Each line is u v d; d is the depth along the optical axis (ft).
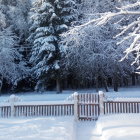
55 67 85.10
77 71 84.23
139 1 24.36
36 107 39.01
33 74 102.27
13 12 116.67
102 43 80.07
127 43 74.74
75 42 77.10
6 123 32.27
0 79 101.65
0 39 98.48
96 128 31.78
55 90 101.19
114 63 79.71
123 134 23.72
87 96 38.42
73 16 90.48
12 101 39.14
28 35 114.01
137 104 37.37
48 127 28.43
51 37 87.45
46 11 90.68
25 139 23.04
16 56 106.11
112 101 37.65
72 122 32.09
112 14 22.75
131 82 111.04
